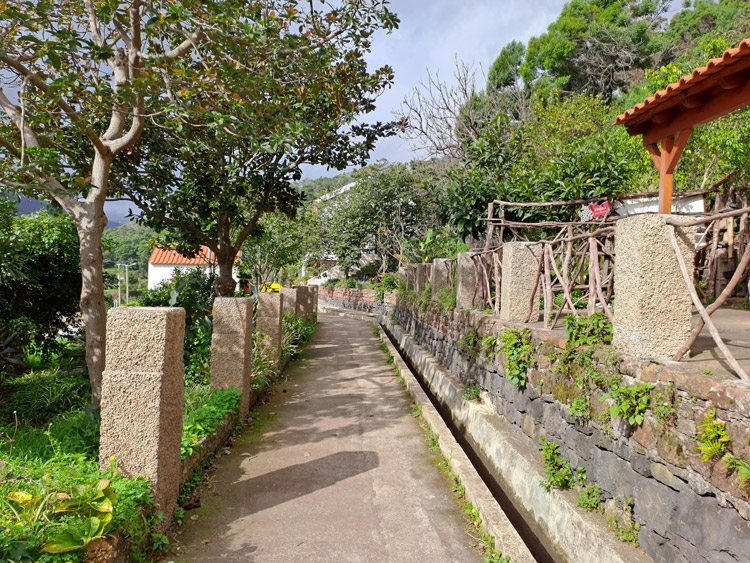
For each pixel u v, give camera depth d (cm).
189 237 1041
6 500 266
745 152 945
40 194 654
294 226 1938
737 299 810
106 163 602
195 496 404
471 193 1054
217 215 1012
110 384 323
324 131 918
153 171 923
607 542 333
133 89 561
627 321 360
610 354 370
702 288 862
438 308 1023
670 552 298
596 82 2566
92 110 719
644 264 348
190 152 877
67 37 479
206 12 591
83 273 587
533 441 500
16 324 807
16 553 225
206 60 635
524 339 529
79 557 242
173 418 346
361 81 976
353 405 726
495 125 1196
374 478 464
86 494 273
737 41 1259
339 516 389
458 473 449
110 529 269
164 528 337
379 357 1173
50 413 630
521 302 632
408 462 505
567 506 387
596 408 384
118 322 322
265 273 1944
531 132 1427
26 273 838
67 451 439
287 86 788
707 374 296
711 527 268
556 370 445
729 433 260
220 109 668
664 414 305
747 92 504
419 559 333
